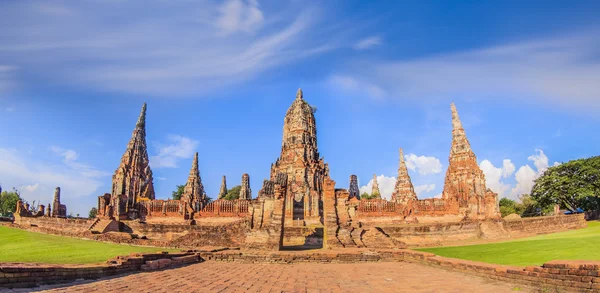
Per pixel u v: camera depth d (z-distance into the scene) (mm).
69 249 28297
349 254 25094
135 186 71000
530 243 28891
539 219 50031
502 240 40344
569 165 65938
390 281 15977
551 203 69125
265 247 31453
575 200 68500
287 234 46219
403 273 18609
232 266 22250
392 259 25234
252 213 36938
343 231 33344
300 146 73562
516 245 28656
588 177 63750
